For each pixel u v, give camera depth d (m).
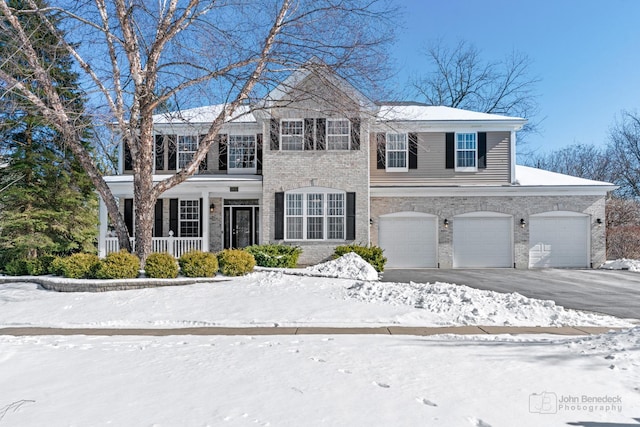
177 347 6.91
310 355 6.19
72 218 19.27
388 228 20.69
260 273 14.28
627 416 4.02
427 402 4.35
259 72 13.84
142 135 14.18
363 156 19.14
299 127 19.33
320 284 12.80
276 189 19.20
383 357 6.02
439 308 9.92
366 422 3.92
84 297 11.88
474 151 21.16
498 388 4.70
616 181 37.97
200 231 21.53
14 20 12.77
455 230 20.64
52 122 13.80
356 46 13.59
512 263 20.53
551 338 7.54
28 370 5.55
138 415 4.09
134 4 12.80
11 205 18.22
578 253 20.59
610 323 8.96
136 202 14.40
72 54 13.97
